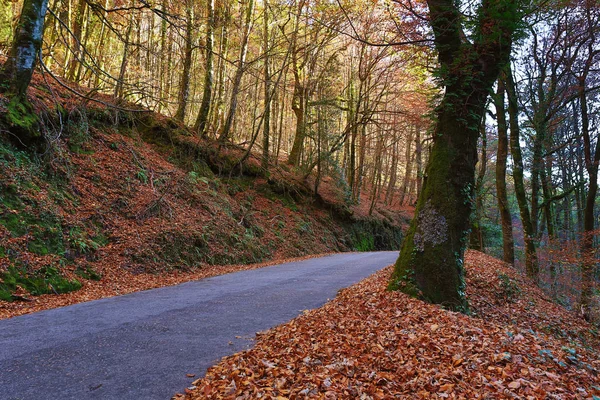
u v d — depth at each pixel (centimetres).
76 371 427
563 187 2552
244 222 1962
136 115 1870
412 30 1006
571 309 1622
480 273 1271
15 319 657
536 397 353
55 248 967
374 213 3719
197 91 3148
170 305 769
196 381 401
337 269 1398
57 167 1206
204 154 2105
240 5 2498
